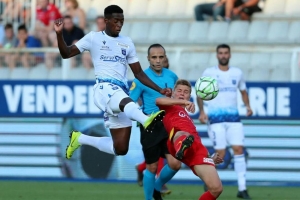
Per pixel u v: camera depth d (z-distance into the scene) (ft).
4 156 119.44
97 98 72.69
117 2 143.43
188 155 64.13
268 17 135.54
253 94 112.68
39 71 124.67
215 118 94.48
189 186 110.22
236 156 94.43
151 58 83.51
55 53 124.16
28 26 135.23
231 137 94.63
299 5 136.87
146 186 81.76
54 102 117.70
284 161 112.06
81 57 122.42
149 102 82.64
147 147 81.05
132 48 74.49
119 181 115.55
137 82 82.84
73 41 126.62
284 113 112.06
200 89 70.69
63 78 121.29
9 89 118.93
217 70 94.99
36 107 118.32
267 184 112.16
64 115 117.39
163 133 80.28
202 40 135.33
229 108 94.43
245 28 134.41
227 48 94.79
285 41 132.16
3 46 132.77
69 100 117.19
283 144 112.16
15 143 119.14
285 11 137.08
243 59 128.16
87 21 139.33
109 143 78.07
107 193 99.50
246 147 112.88
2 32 134.62
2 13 136.15
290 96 111.96
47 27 132.77
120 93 71.00
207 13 137.69
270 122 112.27
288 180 112.06
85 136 79.92
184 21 139.44
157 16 141.08
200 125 112.88
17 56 125.49
